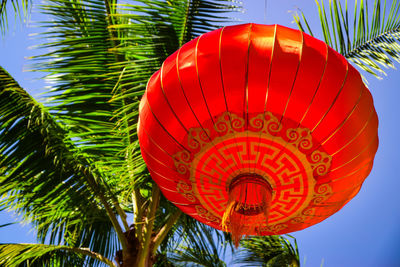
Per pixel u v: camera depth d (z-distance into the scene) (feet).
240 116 8.76
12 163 13.56
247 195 9.43
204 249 16.56
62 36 14.92
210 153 9.25
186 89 8.86
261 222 10.34
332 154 8.94
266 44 8.70
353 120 8.77
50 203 14.11
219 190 9.84
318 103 8.54
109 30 15.12
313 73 8.54
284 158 9.04
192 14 14.80
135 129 15.06
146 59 14.10
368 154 9.43
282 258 18.99
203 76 8.73
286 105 8.55
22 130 13.71
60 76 14.60
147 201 16.25
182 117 9.03
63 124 15.16
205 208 10.50
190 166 9.54
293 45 8.73
